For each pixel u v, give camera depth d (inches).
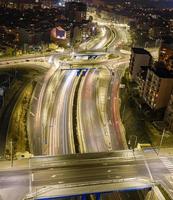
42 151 4345.5
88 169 3585.1
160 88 5290.4
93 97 6353.3
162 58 7785.4
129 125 5206.7
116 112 5713.6
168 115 5093.5
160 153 4092.0
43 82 6909.5
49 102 5944.9
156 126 5093.5
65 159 3735.2
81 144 4598.9
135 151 4084.6
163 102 5433.1
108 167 3663.9
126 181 3444.9
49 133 4835.1
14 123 4990.2
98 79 7440.9
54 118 5339.6
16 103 5703.7
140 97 6230.3
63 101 6053.2
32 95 6166.3
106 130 5049.2
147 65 7150.6
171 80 5255.9
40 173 3427.7
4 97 5856.3
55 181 3316.9
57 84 6889.8
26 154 3981.3
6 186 3169.3
